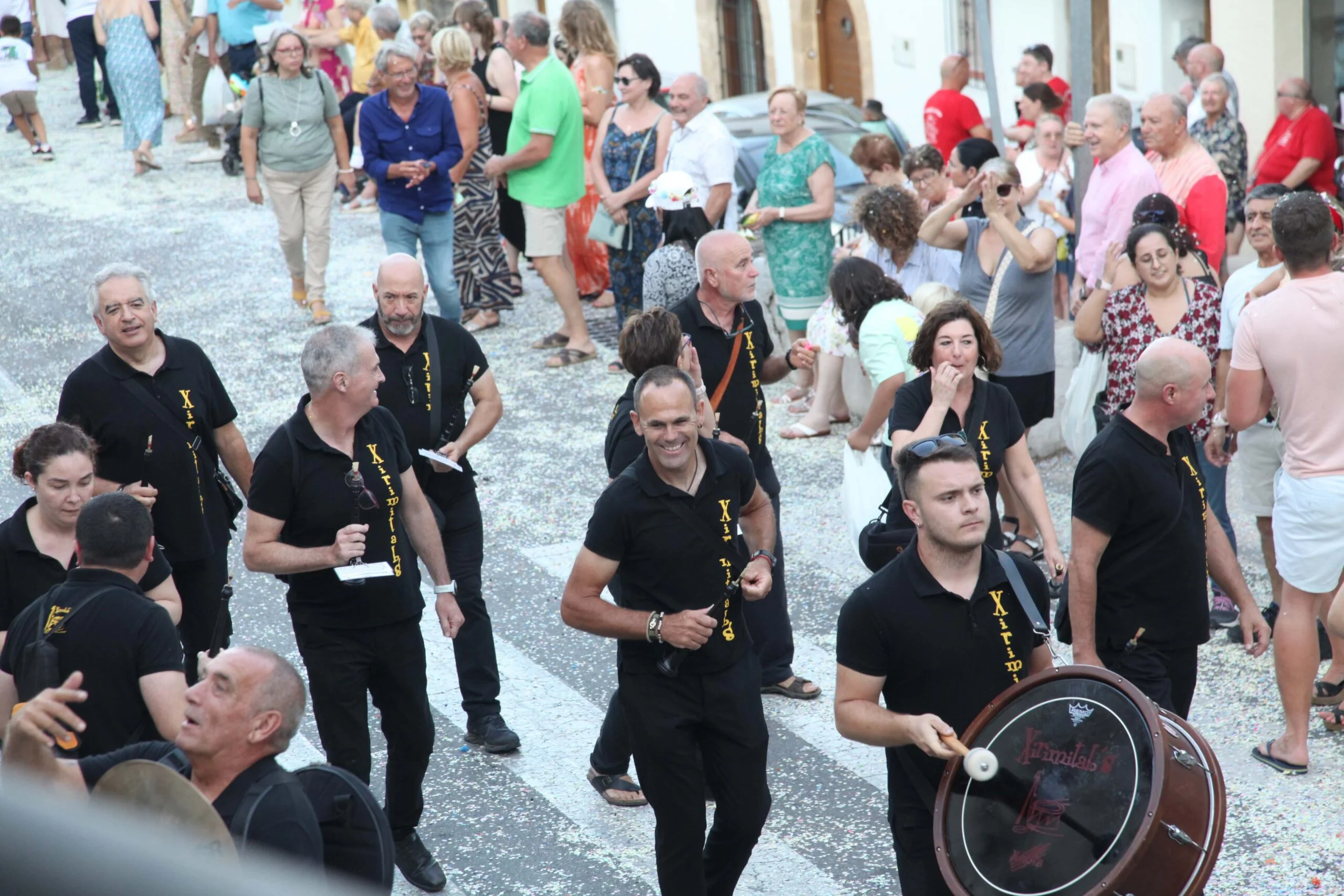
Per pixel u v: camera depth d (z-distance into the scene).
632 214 31.70
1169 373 12.91
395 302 16.80
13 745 9.45
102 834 1.39
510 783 17.09
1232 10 40.59
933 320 15.69
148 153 59.06
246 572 24.06
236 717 9.37
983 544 11.30
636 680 12.70
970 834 10.21
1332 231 15.49
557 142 32.44
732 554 12.67
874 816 15.89
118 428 16.31
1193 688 14.13
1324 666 18.28
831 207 29.05
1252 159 41.03
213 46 57.78
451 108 33.75
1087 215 25.92
